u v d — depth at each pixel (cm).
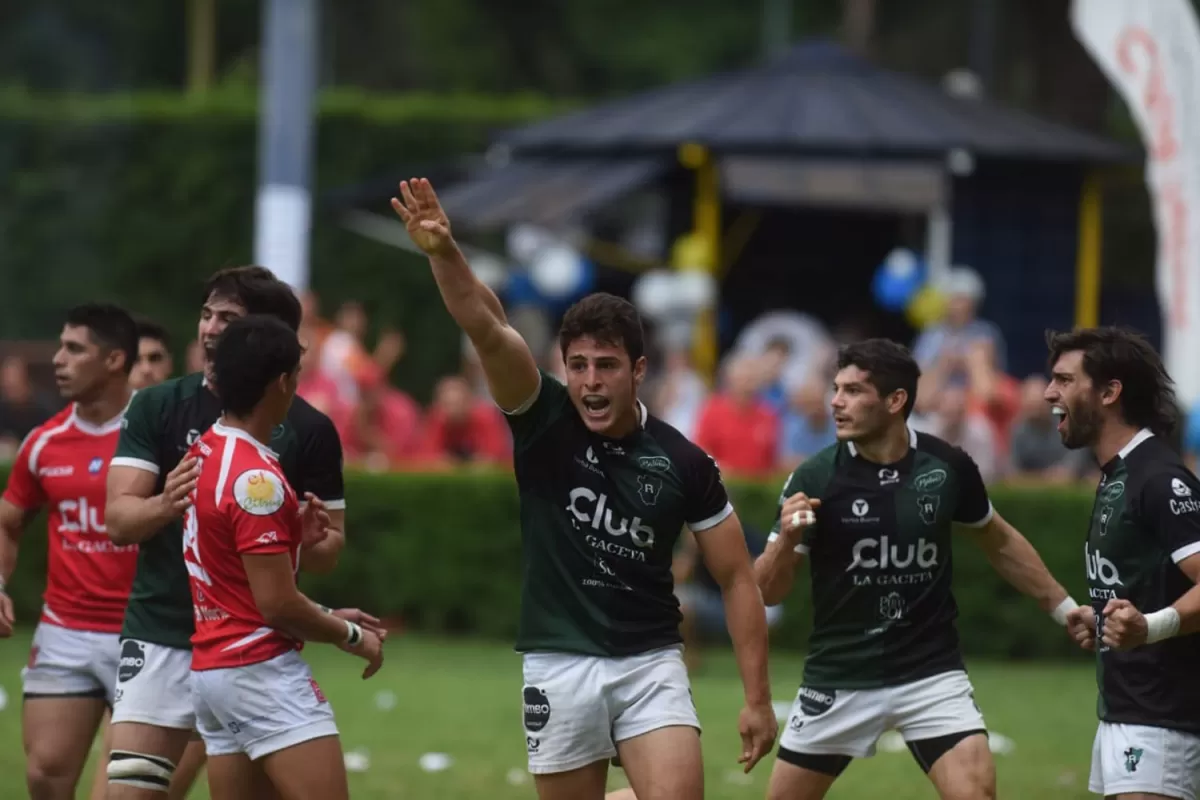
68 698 2286
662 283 5741
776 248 6950
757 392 4972
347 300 7769
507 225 5666
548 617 1966
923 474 2195
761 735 1977
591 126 6141
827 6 13688
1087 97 7456
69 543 2300
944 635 2191
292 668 1931
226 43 13300
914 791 2967
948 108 6175
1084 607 2197
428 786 2914
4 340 7919
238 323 1934
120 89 13062
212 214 7881
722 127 5866
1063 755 3284
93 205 7962
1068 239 6231
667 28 13412
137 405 2108
